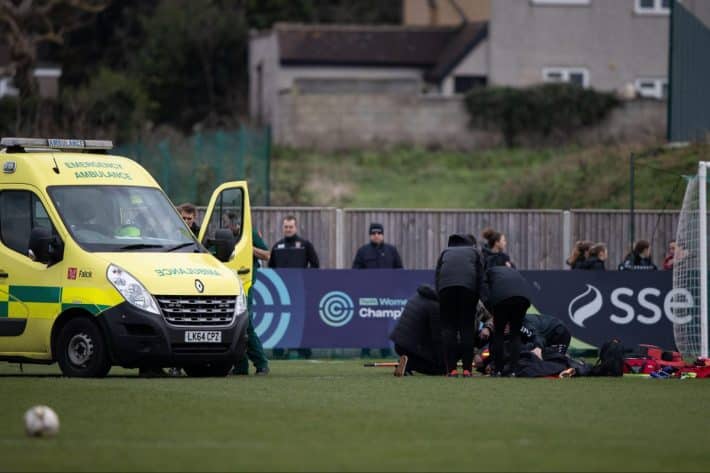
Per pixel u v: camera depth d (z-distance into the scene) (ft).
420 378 215.92
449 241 223.30
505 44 643.45
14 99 493.36
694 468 123.95
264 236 352.28
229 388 191.01
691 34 449.06
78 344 206.59
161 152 394.52
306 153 585.22
